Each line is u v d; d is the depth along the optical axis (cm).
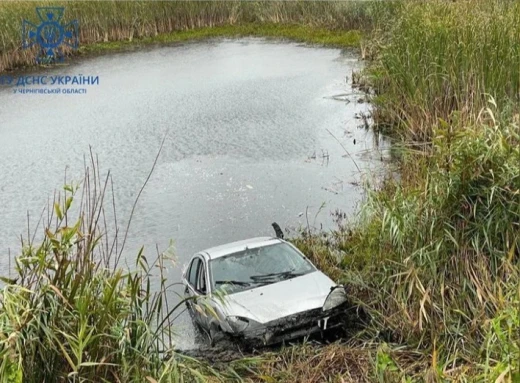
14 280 648
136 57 3700
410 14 2148
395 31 2277
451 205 903
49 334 628
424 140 1706
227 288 959
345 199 1516
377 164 1709
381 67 2397
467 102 1553
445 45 1772
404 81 1920
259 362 810
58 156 2056
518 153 877
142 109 2572
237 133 2164
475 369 701
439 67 1758
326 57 3334
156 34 4297
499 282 804
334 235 1277
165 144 2102
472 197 902
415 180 1165
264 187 1655
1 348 622
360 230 1208
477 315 808
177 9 4416
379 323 897
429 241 905
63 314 655
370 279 1004
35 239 1465
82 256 732
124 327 690
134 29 4231
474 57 1628
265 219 1459
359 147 1892
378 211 1128
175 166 1877
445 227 895
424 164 1151
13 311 630
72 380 653
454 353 775
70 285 680
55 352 649
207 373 804
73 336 643
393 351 802
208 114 2430
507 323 670
